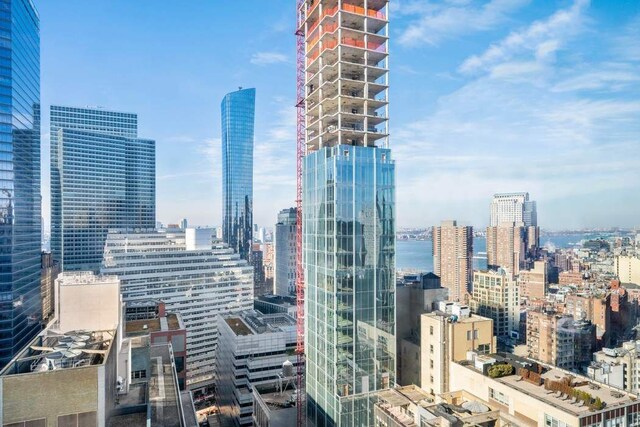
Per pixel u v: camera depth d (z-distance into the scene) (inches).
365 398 3508.9
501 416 2502.5
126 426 1856.5
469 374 2999.5
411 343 4259.4
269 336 5728.3
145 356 2714.1
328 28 4008.4
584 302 7081.7
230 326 6269.7
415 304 4500.5
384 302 3676.2
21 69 7411.4
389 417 2829.7
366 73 3981.3
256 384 5260.8
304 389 4515.3
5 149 6791.3
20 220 7249.0
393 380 3676.2
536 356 6894.7
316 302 3870.6
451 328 3521.2
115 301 2401.6
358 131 3897.6
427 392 3395.7
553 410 2290.8
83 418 1644.9
